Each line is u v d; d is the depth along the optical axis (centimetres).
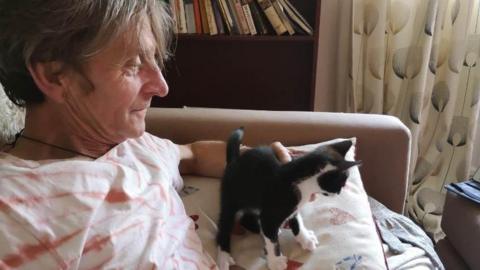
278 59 159
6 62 57
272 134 107
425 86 152
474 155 168
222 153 97
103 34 55
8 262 45
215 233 81
